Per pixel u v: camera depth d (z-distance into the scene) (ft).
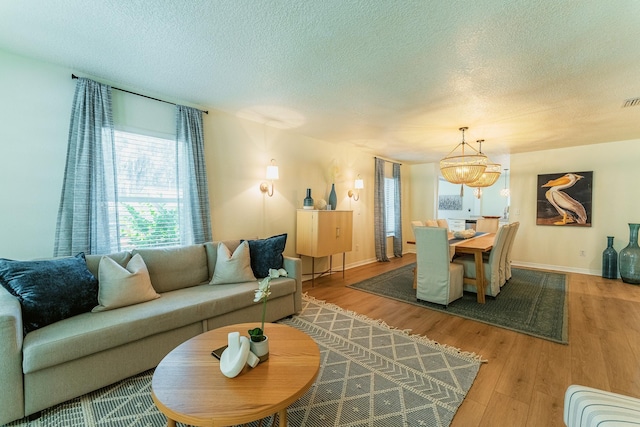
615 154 15.48
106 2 5.12
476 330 8.82
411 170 24.30
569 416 4.09
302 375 4.30
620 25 5.57
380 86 8.58
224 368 4.21
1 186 6.90
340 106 10.28
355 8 5.21
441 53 6.72
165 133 9.70
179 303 7.13
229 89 8.99
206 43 6.47
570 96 9.12
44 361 4.97
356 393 5.81
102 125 8.14
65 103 7.72
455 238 14.78
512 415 5.19
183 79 8.31
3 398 4.71
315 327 8.98
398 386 6.04
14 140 7.04
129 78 8.29
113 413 5.20
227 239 11.37
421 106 10.14
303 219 13.71
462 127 12.67
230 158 11.46
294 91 9.07
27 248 7.23
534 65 7.20
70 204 7.63
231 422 3.47
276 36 6.15
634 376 6.35
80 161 7.69
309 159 14.82
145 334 6.22
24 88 7.15
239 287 8.63
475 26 5.69
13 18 5.58
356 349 7.62
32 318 5.54
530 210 18.13
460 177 12.03
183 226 10.02
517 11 5.22
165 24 5.78
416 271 12.35
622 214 15.35
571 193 16.69
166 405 3.62
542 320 9.53
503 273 13.51
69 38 6.31
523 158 18.34
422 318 9.77
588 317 9.77
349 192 17.44
